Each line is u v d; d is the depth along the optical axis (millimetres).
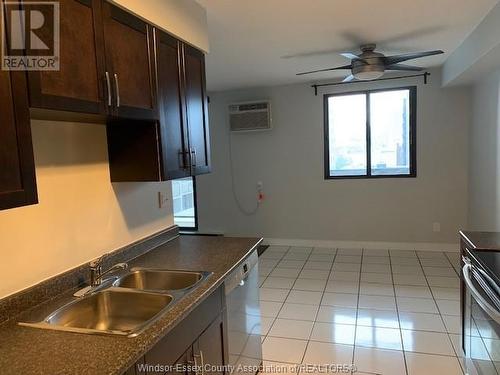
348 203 5402
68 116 1596
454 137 4891
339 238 5492
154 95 1934
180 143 2211
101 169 2070
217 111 5820
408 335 2908
